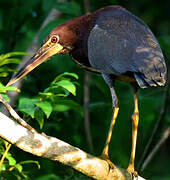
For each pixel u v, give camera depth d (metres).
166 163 12.73
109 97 11.72
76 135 11.52
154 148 11.81
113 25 8.97
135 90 9.09
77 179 9.78
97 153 11.67
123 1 13.88
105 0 13.18
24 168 10.50
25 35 12.95
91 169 7.35
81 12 12.41
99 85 11.71
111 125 8.76
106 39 8.81
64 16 12.57
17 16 12.62
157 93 12.56
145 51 8.23
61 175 10.61
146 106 11.79
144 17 14.30
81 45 9.55
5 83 11.19
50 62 12.03
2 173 8.10
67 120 11.62
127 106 11.67
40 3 12.87
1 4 12.73
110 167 7.51
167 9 14.38
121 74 8.72
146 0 14.34
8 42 12.63
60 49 9.63
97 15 9.52
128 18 9.06
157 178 11.96
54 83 7.77
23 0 12.59
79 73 12.14
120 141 11.68
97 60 8.90
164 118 12.26
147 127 12.08
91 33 9.11
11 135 6.85
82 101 12.14
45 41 9.62
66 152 7.12
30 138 6.92
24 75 9.44
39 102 7.55
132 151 8.81
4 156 7.33
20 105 7.55
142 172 11.65
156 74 7.95
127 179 7.75
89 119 11.25
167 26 14.25
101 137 11.80
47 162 10.58
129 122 11.70
